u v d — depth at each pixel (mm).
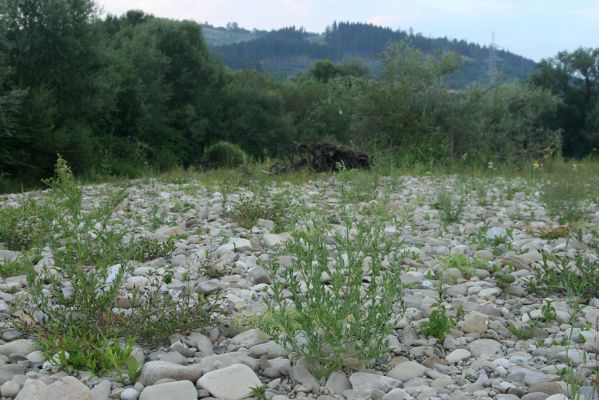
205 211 8461
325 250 3781
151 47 35094
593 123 47500
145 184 12898
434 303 4211
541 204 9719
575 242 6633
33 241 6324
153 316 4070
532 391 2980
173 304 4051
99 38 23844
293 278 3512
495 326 4035
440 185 12375
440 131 18156
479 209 9078
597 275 4844
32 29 21703
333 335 3314
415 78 19516
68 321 3781
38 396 2840
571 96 49438
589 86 49312
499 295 4828
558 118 49250
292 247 3938
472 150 17734
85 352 3406
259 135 43906
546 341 3760
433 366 3438
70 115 22281
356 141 19062
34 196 11234
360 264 3832
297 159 15758
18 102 18125
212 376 3100
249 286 4953
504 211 9000
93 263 5027
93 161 20781
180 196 10617
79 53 22656
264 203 8945
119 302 4293
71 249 4586
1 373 3164
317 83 59562
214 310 4184
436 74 19953
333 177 13180
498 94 20875
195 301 4488
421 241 6754
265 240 6414
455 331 3938
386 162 14656
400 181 11812
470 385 3125
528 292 4840
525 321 4172
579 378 3053
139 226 7746
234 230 7242
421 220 8109
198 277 5230
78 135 20844
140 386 3107
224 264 5555
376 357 3389
